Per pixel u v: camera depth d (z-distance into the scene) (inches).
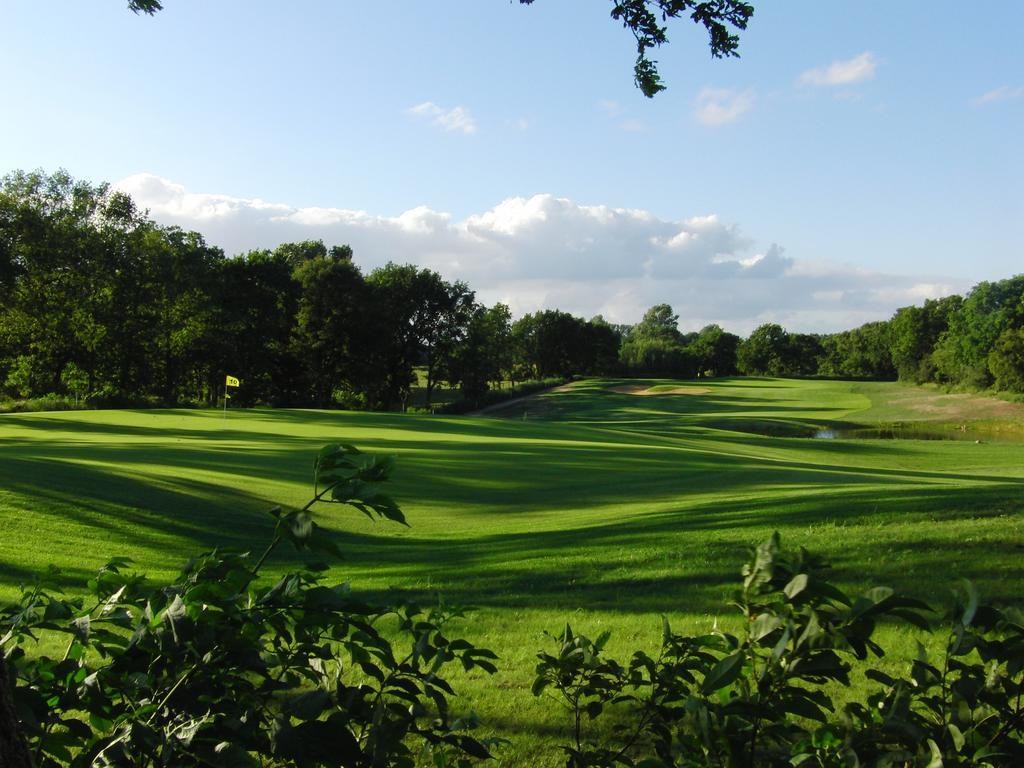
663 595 291.1
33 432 1152.2
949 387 3590.1
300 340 2610.7
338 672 87.7
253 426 1341.0
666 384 4116.6
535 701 180.4
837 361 5462.6
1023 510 385.4
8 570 341.7
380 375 2746.1
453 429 1422.2
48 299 2084.2
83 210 2100.1
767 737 75.8
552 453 1014.4
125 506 520.7
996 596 256.1
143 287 2251.5
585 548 381.7
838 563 307.4
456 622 263.3
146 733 64.7
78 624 72.3
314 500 73.9
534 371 4672.7
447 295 2950.3
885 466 1332.4
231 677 73.6
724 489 717.3
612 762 90.8
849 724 66.1
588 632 246.4
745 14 143.5
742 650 64.7
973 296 3663.9
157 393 2620.6
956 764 61.2
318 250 3474.4
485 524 569.0
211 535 482.3
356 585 336.5
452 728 78.7
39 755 70.7
